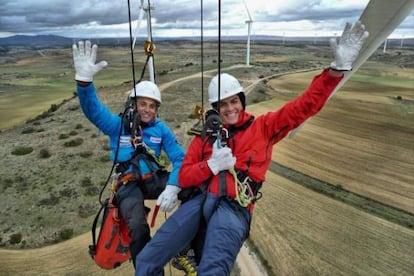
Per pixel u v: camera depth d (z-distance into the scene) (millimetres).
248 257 22094
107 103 69500
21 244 23078
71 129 49125
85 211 26516
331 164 37812
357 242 24172
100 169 33906
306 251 22969
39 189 30062
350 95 78062
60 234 23766
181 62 184250
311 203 29094
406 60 189250
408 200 30750
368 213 28062
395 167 37688
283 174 34656
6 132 51062
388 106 66688
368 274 21266
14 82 156125
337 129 50406
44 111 81438
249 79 100062
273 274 20828
